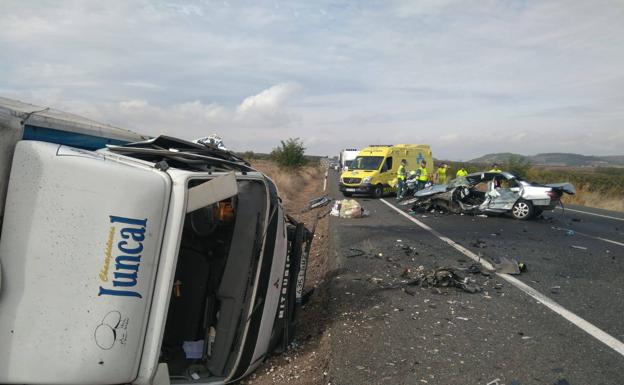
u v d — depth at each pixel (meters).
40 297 2.80
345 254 8.79
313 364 4.39
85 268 2.88
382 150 23.42
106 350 2.95
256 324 4.02
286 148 34.22
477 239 10.43
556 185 13.98
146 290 3.10
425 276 6.79
